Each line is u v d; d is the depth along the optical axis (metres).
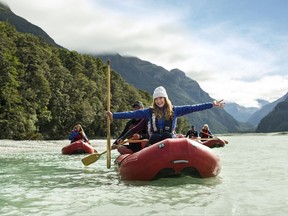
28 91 54.50
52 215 3.64
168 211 3.69
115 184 5.89
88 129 73.25
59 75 68.31
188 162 5.70
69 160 12.32
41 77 58.19
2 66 49.69
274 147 23.53
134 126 7.77
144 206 3.96
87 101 72.62
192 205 3.95
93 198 4.55
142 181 5.98
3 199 4.57
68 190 5.30
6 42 60.00
